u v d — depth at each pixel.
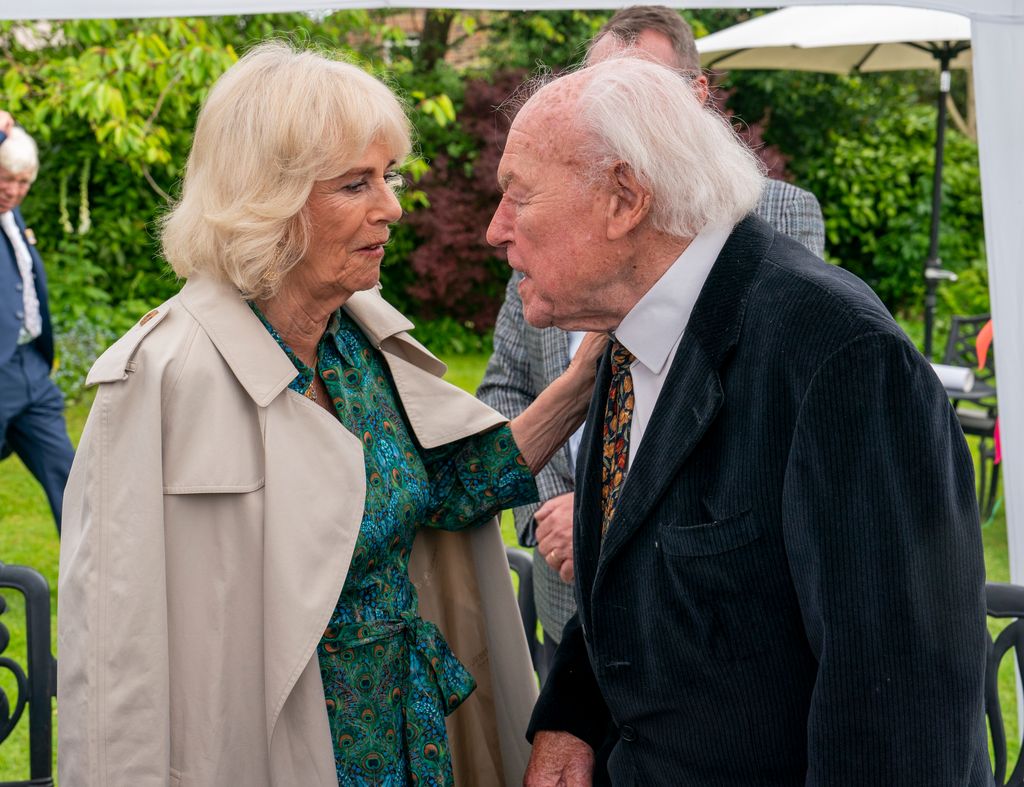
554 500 2.29
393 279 10.84
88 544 1.57
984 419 5.94
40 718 2.36
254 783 1.64
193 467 1.59
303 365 1.71
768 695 1.44
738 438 1.41
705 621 1.43
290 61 1.63
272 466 1.62
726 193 1.47
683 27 2.49
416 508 1.80
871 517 1.29
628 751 1.62
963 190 11.34
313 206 1.61
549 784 1.82
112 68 7.86
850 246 11.77
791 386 1.36
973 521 1.35
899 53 8.03
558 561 2.25
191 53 7.88
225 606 1.61
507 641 2.04
